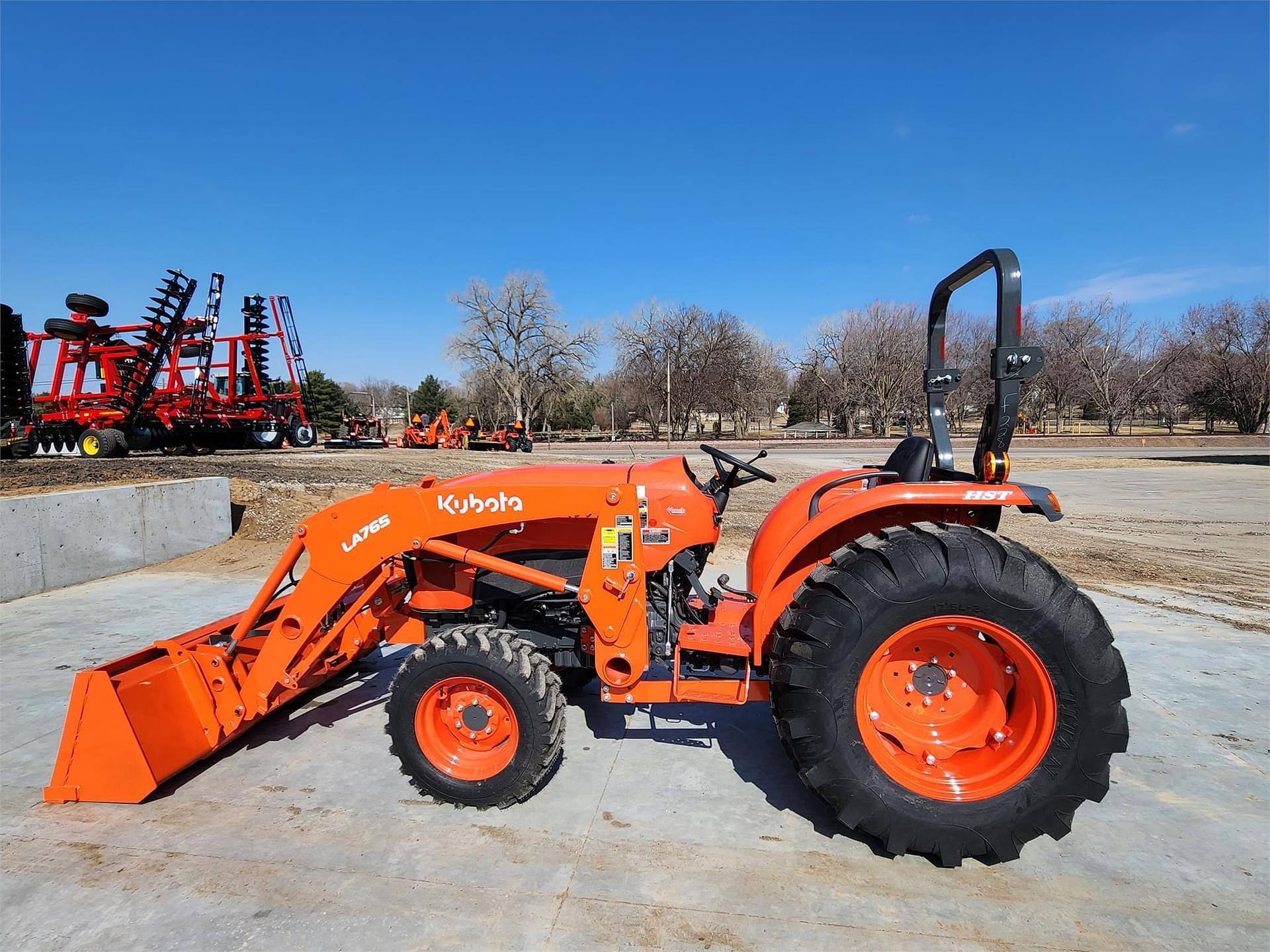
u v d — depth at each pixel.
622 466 3.14
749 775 3.03
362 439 27.38
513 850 2.49
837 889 2.29
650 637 3.01
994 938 2.07
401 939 2.06
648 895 2.25
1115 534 9.52
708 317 46.47
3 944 2.04
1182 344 48.53
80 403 13.20
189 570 7.00
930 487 2.57
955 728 2.60
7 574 5.77
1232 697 3.86
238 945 2.04
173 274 12.82
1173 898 2.24
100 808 2.77
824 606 2.42
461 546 3.19
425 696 2.78
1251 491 14.35
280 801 2.83
